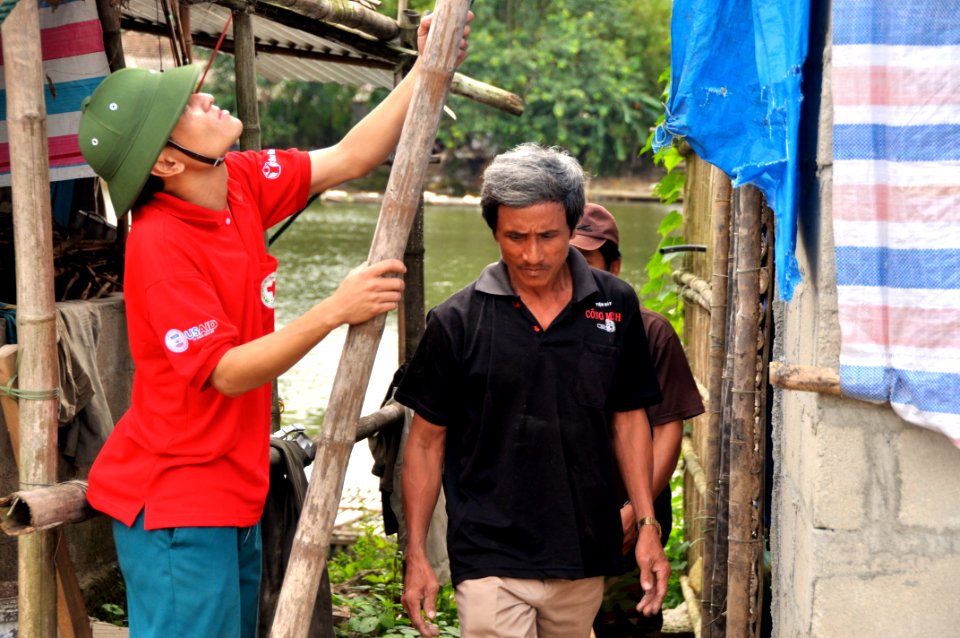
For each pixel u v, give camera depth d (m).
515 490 2.87
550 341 2.86
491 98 5.59
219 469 2.67
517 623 2.88
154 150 2.54
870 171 2.42
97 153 2.57
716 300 3.98
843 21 2.41
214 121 2.61
